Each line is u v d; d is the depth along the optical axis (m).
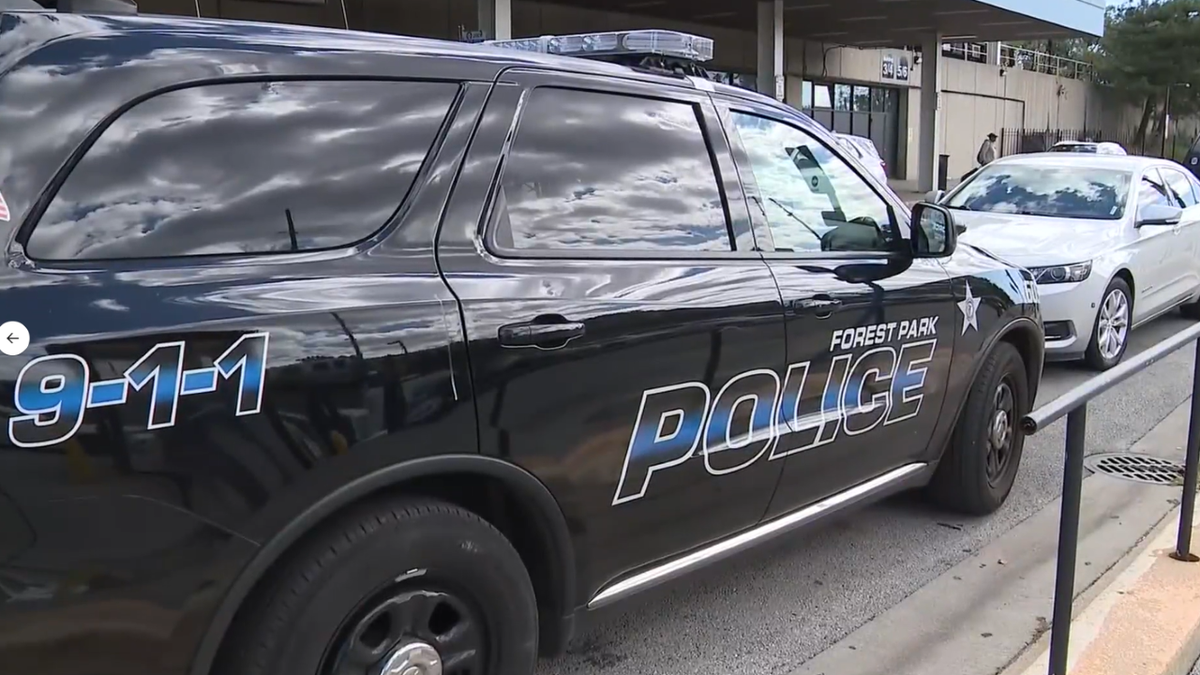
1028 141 43.16
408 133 2.53
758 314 3.20
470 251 2.56
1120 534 4.64
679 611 3.84
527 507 2.66
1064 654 3.10
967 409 4.57
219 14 14.69
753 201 3.41
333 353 2.19
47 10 2.19
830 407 3.59
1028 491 5.24
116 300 1.96
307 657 2.19
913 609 3.87
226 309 2.08
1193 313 10.76
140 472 1.93
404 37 2.67
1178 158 56.81
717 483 3.18
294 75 2.38
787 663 3.46
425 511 2.38
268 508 2.09
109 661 1.96
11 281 1.88
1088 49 53.31
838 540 4.55
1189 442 4.16
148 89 2.15
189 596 2.02
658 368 2.89
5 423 1.78
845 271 3.64
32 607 1.85
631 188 3.02
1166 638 3.52
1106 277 7.77
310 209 2.33
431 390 2.34
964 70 37.56
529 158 2.76
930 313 4.06
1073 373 7.94
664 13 23.05
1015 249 7.75
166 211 2.12
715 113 3.38
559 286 2.67
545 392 2.59
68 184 2.01
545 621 2.85
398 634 2.37
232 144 2.25
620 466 2.83
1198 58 49.59
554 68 2.90
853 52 31.02
